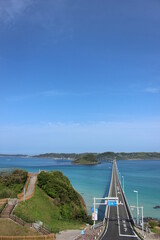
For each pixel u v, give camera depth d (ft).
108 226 206.59
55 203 234.17
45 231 149.69
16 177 255.09
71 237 151.94
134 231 189.98
